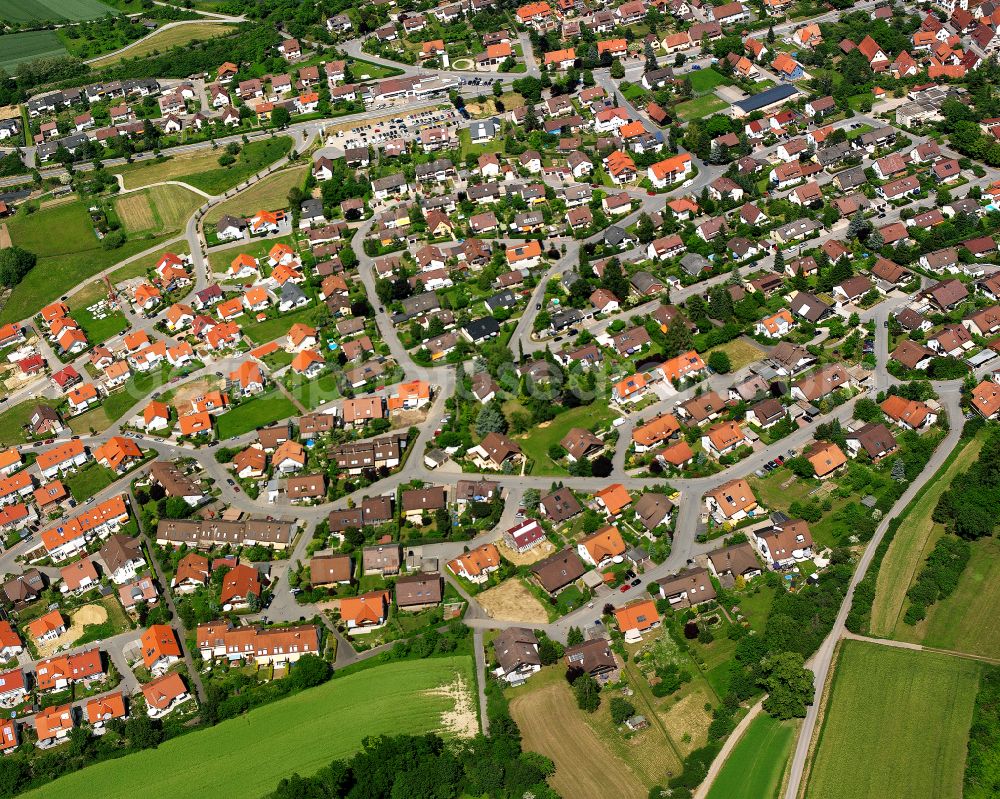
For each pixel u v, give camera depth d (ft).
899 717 481.46
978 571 551.18
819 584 553.64
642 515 603.67
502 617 562.66
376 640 558.97
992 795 440.45
